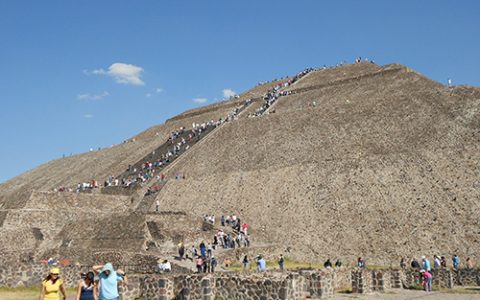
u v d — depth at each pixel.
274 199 45.16
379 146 47.62
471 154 41.03
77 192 54.56
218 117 84.06
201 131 72.50
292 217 41.66
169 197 51.31
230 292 18.64
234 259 33.34
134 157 71.62
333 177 44.78
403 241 35.06
